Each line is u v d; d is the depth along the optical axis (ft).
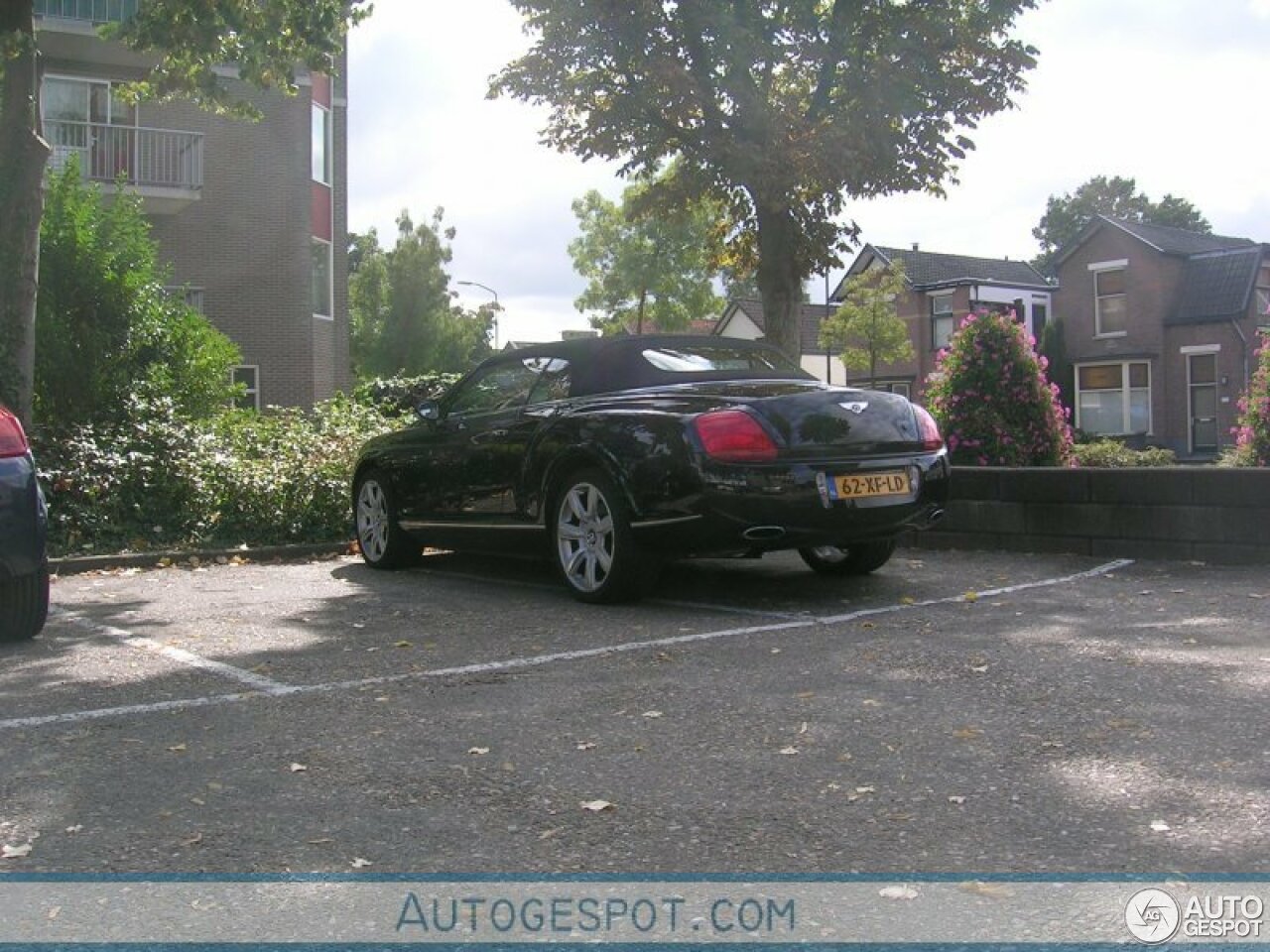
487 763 12.19
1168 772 11.20
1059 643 17.04
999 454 35.37
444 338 173.78
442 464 25.88
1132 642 16.96
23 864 9.78
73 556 30.81
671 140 41.98
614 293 117.50
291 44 43.29
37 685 16.12
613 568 21.16
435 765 12.17
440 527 26.37
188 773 12.06
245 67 43.57
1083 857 9.40
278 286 74.59
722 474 19.65
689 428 19.99
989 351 36.11
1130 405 117.60
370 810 10.89
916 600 21.40
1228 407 111.24
